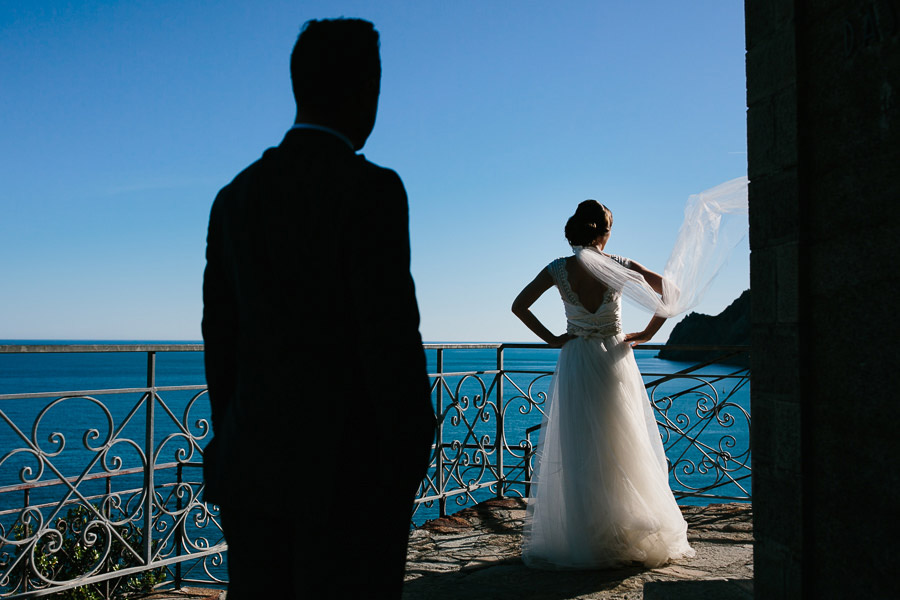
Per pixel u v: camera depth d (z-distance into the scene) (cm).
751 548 359
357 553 118
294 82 131
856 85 155
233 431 125
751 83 193
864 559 153
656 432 349
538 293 356
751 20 193
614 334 343
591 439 328
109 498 339
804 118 172
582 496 325
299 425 116
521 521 440
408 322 114
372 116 135
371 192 116
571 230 350
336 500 116
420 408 115
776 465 182
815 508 170
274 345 119
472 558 359
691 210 339
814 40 169
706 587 248
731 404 459
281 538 123
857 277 155
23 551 309
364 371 113
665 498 334
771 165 184
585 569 323
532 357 14350
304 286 117
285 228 120
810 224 171
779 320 181
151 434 353
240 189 132
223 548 396
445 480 494
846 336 159
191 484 382
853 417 156
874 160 150
